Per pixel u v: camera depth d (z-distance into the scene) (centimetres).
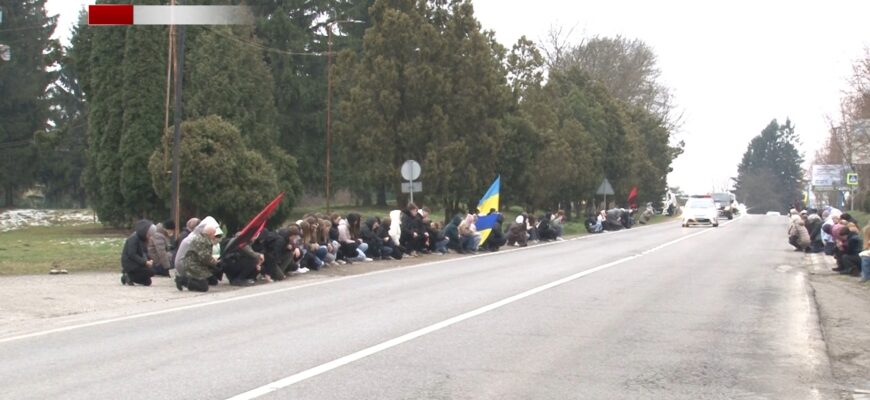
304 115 5388
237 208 3353
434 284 1734
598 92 6047
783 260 2469
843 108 4447
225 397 746
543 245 3231
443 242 2669
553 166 4288
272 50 5100
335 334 1093
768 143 14975
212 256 1627
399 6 3428
